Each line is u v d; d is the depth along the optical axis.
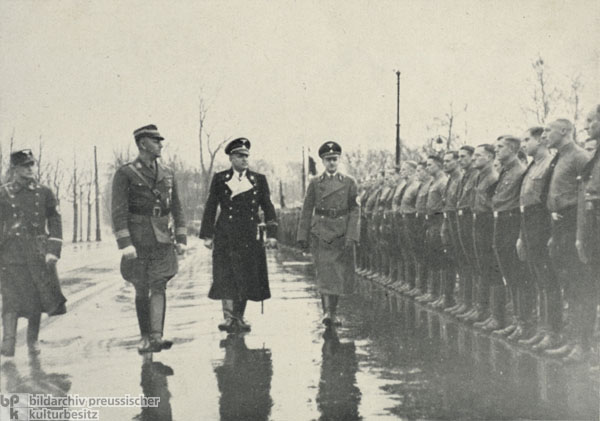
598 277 6.59
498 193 7.87
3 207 7.27
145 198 7.43
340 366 6.48
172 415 5.07
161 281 7.48
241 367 6.52
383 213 13.24
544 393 5.53
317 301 10.94
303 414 5.02
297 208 26.12
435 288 10.59
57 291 7.42
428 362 6.62
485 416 4.95
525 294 7.67
